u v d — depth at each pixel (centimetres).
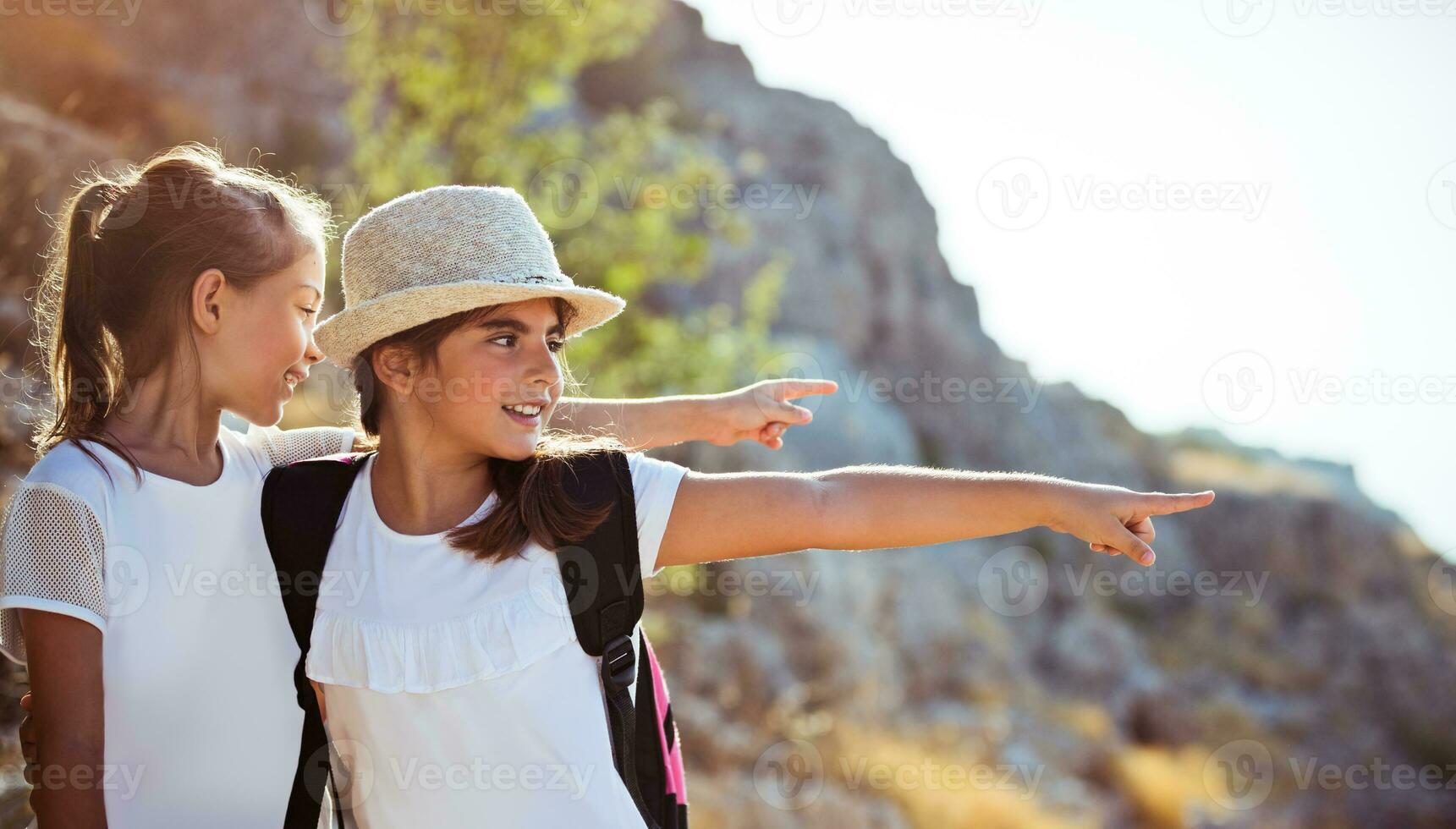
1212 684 2258
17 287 513
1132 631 2309
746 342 1013
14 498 158
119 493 162
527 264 163
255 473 180
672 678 976
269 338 174
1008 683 1745
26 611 155
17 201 548
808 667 1252
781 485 162
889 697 1380
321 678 161
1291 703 2303
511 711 154
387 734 157
